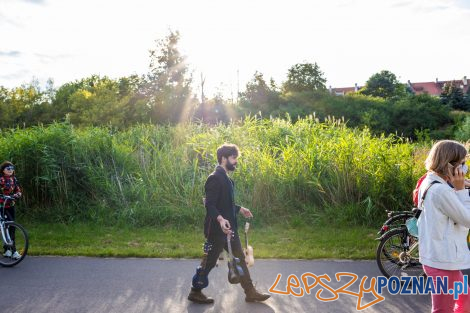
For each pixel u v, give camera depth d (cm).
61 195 1057
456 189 340
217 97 4544
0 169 739
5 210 727
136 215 973
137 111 3741
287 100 5925
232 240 516
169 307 515
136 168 1138
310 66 7194
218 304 523
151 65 3941
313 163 1030
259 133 1263
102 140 1186
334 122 1291
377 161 998
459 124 4644
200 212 958
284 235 862
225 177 517
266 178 988
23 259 710
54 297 549
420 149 1188
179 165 1099
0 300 541
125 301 534
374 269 649
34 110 4666
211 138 1159
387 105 5850
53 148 1087
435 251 337
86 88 4644
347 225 924
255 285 568
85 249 760
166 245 795
